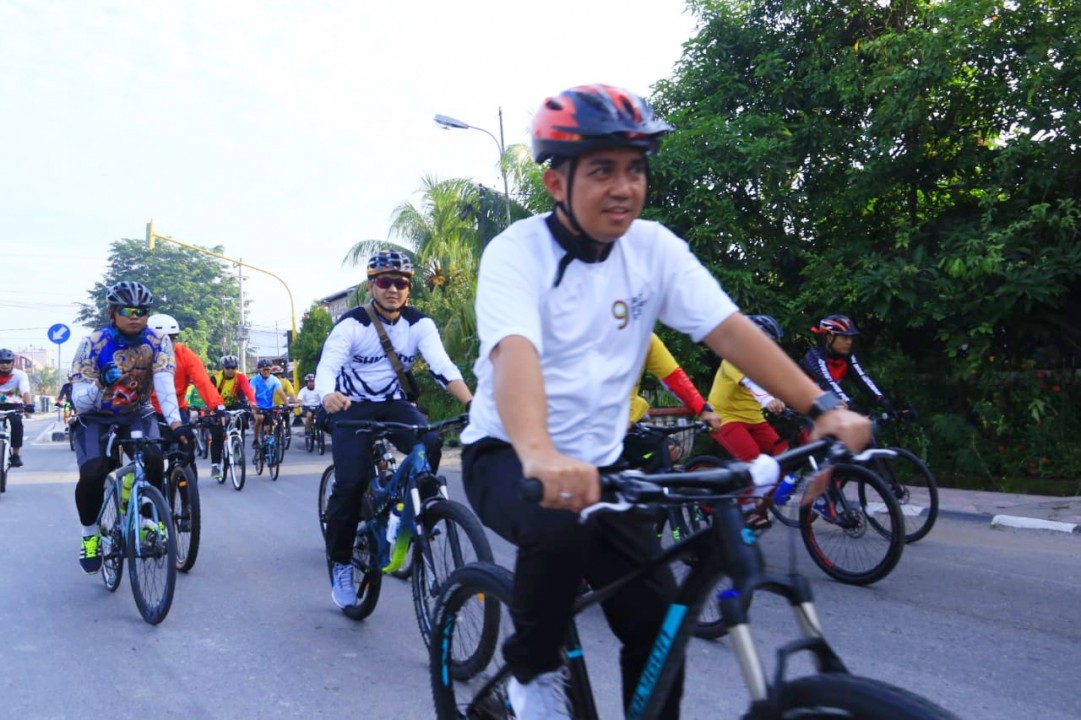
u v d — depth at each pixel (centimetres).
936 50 1000
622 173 211
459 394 491
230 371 1261
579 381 228
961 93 1074
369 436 489
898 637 472
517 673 233
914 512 716
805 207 1190
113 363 550
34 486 1238
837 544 596
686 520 283
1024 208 1025
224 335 7594
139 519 519
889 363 1100
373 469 489
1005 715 368
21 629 503
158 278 7319
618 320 229
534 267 219
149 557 509
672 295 235
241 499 1070
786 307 1138
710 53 1262
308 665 440
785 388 216
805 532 614
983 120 1094
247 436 1894
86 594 583
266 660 447
